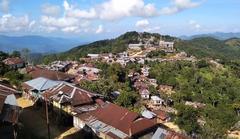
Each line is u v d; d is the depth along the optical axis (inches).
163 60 7396.7
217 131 2714.1
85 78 4062.5
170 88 5147.6
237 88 5324.8
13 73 3105.3
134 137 1784.0
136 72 5900.6
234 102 4490.7
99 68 5551.2
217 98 4591.5
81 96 2183.8
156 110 3316.9
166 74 5733.3
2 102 1508.4
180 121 2874.0
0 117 1464.1
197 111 3442.4
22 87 2667.3
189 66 6875.0
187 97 4650.6
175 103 4128.9
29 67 3634.4
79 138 1902.1
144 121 1862.7
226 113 3348.9
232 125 3189.0
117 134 1770.4
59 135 1905.8
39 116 2183.8
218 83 5610.2
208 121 2999.5
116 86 3914.9
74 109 2085.4
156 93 4537.4
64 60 7214.6
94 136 1889.8
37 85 2456.9
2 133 1640.0
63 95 2142.0
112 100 3088.1
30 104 2436.0
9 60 4173.2
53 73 3070.9
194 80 5590.6
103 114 1969.7
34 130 1916.8
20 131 1825.8
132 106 3083.2
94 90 3125.0
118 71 4773.6
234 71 7017.7
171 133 1726.1
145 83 5019.7
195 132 2684.5
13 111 1544.0
